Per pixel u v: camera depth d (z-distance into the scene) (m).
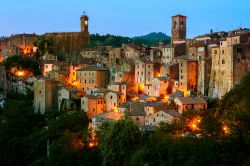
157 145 168.25
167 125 195.50
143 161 165.75
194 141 159.25
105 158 181.25
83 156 199.38
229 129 161.00
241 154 147.62
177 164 155.12
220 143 152.25
